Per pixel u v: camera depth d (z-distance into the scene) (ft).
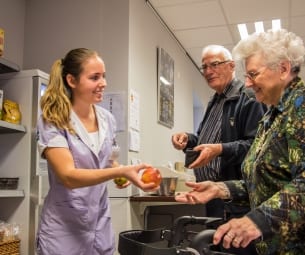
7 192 6.68
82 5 10.02
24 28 10.42
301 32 13.78
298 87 3.74
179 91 14.48
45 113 4.94
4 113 6.93
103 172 4.33
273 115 4.03
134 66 9.82
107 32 9.70
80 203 5.01
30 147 7.18
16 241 6.86
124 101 9.30
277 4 11.45
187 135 7.79
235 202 4.82
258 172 3.90
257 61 3.88
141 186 4.17
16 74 7.47
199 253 3.07
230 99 7.02
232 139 6.81
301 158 3.40
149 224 10.38
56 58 10.04
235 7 11.59
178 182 9.18
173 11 11.79
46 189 7.26
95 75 5.13
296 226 3.25
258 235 3.15
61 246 4.96
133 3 9.94
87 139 5.18
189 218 3.78
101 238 5.36
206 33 13.62
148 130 10.79
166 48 12.94
